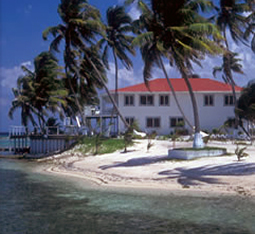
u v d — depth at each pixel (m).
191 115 46.94
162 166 22.41
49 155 39.59
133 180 19.30
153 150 31.11
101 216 12.05
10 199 15.19
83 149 36.69
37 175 23.94
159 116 46.94
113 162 27.28
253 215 11.70
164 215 12.00
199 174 19.17
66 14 38.72
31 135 45.34
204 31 22.61
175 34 24.64
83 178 21.56
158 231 10.27
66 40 39.56
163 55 26.17
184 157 23.81
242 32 40.25
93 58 42.72
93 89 46.75
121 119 44.47
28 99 47.97
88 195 15.88
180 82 50.50
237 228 10.40
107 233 10.17
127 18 42.88
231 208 12.66
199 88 47.59
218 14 40.81
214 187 16.33
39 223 11.30
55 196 15.79
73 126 43.81
